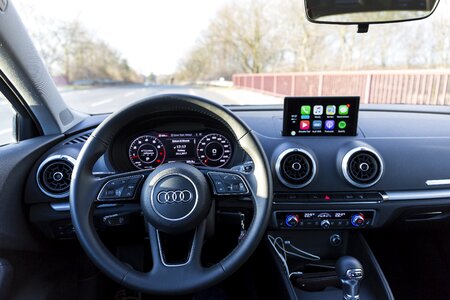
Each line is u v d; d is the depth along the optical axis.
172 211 0.98
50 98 1.44
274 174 1.42
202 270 0.98
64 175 1.34
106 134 1.02
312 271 1.68
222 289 1.78
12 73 1.28
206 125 1.29
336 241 1.68
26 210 1.35
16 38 1.22
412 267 1.91
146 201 1.00
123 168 1.29
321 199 1.42
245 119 1.66
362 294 1.54
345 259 1.35
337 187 1.44
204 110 1.04
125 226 1.32
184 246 1.11
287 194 1.43
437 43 6.46
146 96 1.03
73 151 1.38
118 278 0.96
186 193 0.99
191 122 1.29
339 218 1.45
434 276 1.88
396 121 1.66
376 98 3.36
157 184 1.00
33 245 1.41
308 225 1.46
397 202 1.44
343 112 1.50
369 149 1.42
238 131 1.02
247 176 1.05
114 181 1.04
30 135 1.51
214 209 1.15
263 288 1.76
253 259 1.81
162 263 0.99
